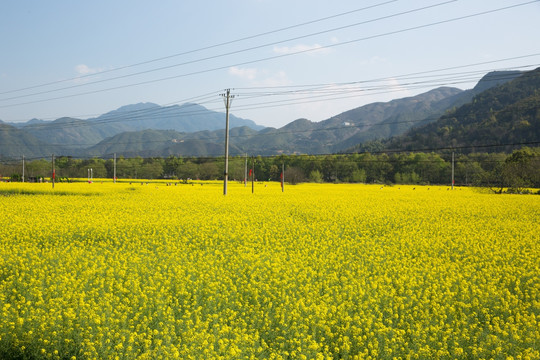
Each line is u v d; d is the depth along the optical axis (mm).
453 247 16234
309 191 52562
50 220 20078
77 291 9414
